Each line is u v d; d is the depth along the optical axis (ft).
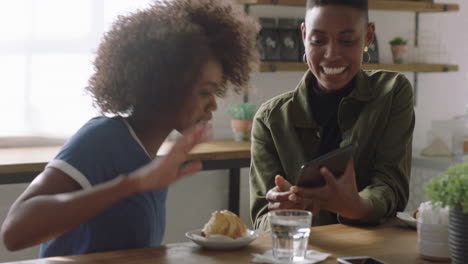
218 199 13.35
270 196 5.67
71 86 11.43
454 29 15.94
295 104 6.86
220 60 4.68
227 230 4.90
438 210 4.58
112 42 4.60
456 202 4.19
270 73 13.57
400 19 15.21
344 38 6.39
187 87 4.48
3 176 9.18
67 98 11.42
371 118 6.62
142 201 4.72
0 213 11.20
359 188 6.71
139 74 4.45
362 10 6.44
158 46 4.40
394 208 6.31
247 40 4.87
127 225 4.69
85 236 4.66
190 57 4.42
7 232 3.83
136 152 4.57
